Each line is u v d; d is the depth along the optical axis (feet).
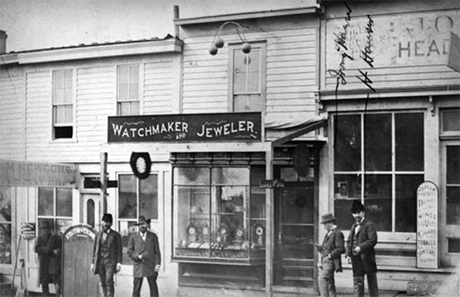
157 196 53.11
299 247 48.19
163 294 51.21
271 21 50.34
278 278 48.47
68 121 58.29
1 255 59.16
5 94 60.75
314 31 48.85
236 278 49.60
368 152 46.70
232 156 49.06
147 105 54.80
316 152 47.60
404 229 45.55
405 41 46.50
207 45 52.70
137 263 44.57
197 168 50.29
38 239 52.16
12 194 59.06
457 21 45.62
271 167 42.78
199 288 50.34
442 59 45.57
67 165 49.42
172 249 50.34
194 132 45.01
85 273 45.73
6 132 60.49
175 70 53.72
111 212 54.80
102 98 56.70
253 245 48.70
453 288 43.21
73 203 56.70
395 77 46.50
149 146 49.70
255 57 50.93
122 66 56.08
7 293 55.98
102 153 48.26
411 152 45.68
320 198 47.50
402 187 45.78
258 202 49.26
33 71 59.67
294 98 49.16
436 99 45.06
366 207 46.47
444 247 44.83
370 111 46.68
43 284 51.42
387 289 45.44
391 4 46.88
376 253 45.96
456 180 44.83
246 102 51.06
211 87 52.34
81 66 57.67
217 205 49.55
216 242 49.26
